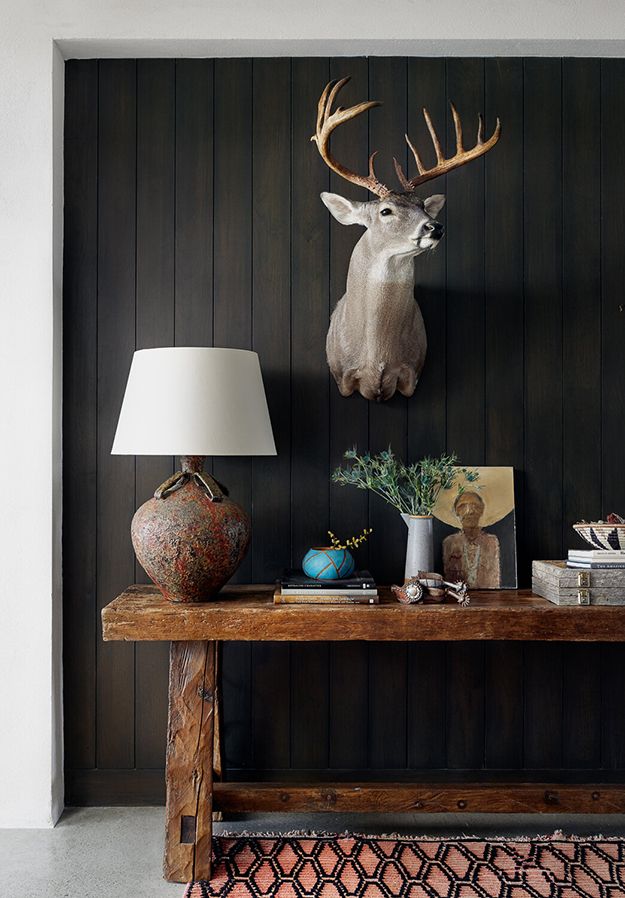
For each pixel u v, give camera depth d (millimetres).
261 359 2885
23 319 2746
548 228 2895
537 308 2895
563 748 2887
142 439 2375
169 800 2348
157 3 2754
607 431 2895
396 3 2756
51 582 2740
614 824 2717
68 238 2879
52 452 2752
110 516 2875
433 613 2354
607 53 2869
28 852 2516
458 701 2883
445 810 2434
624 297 2902
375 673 2883
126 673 2871
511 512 2838
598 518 2887
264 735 2873
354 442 2881
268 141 2889
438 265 2893
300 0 2760
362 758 2877
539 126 2893
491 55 2877
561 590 2420
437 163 2650
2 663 2729
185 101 2893
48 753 2719
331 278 2885
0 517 2734
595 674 2895
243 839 2559
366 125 2885
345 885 2293
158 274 2885
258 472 2877
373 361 2689
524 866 2400
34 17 2748
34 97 2746
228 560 2404
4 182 2744
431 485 2660
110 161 2881
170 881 2330
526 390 2893
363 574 2570
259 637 2338
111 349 2883
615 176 2900
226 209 2885
